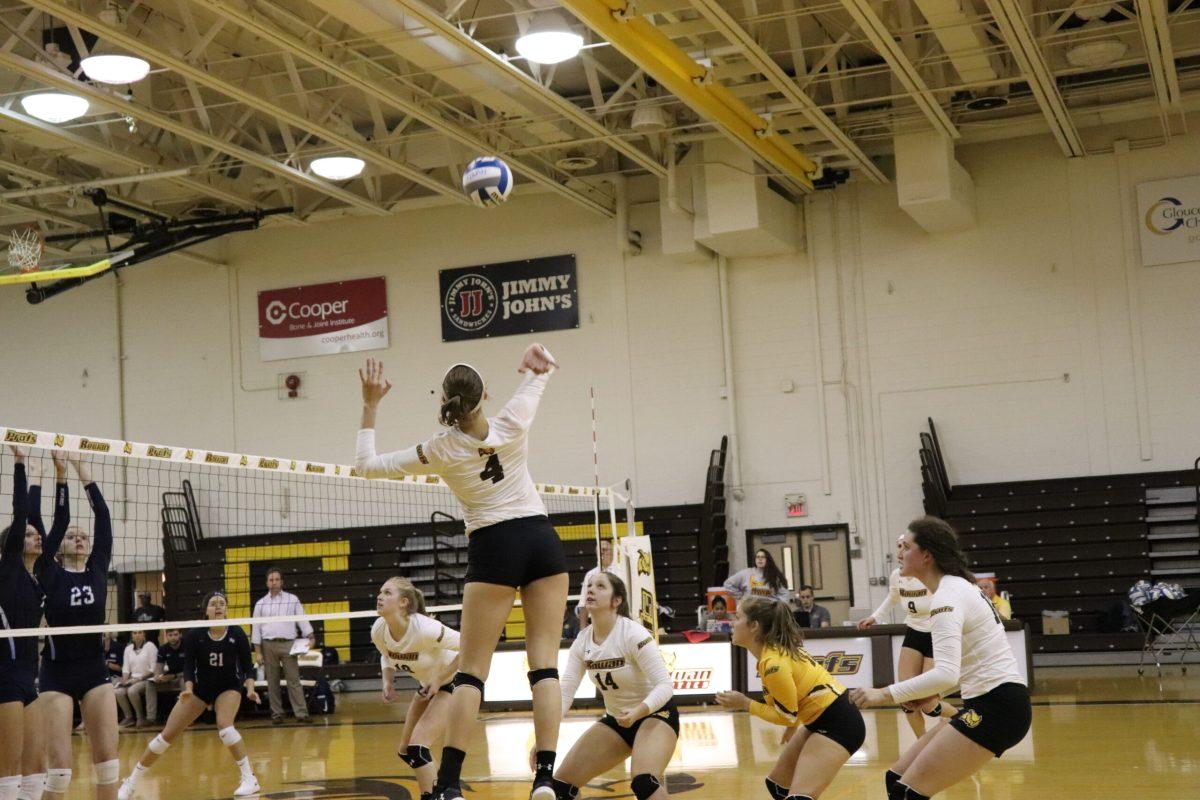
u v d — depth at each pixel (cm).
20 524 645
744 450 1948
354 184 2036
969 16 1363
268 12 1401
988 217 1858
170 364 2228
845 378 1911
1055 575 1742
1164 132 1777
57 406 2273
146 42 1309
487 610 474
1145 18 1360
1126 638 1652
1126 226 1794
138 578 2162
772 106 1544
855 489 1894
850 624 1574
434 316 2103
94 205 1902
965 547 1784
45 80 1369
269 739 1335
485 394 484
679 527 1911
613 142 1662
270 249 2194
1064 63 1597
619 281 2023
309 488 2134
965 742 509
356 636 2014
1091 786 777
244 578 2058
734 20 1276
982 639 518
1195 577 1684
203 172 1786
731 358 1959
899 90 1677
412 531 2012
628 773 907
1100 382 1794
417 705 725
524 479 490
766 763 935
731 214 1788
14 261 1747
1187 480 1716
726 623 1491
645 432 1989
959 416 1855
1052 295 1823
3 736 627
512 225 2078
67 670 688
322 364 2148
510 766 989
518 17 1350
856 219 1922
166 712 1639
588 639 605
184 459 786
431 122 1579
